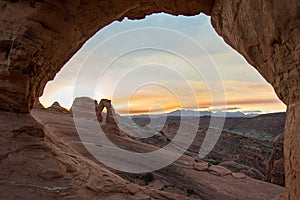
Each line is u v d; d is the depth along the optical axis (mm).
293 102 6027
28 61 8281
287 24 5473
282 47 6000
